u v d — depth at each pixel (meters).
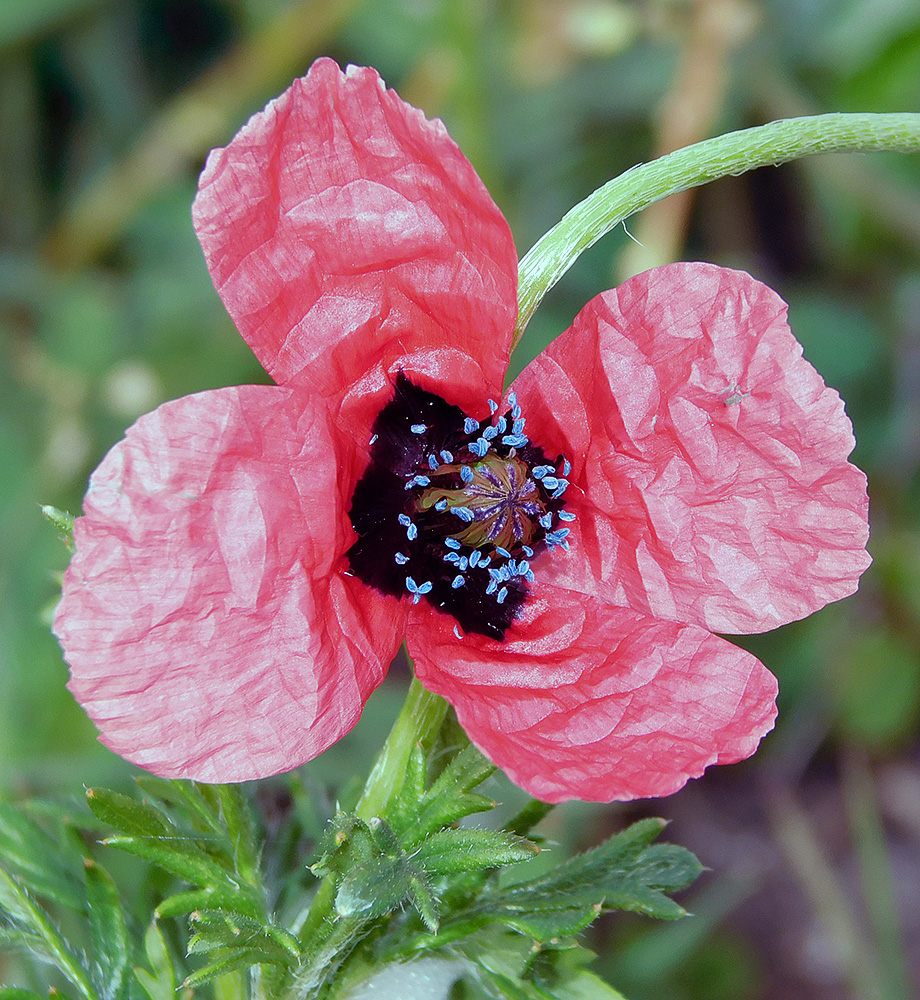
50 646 0.24
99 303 0.28
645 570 0.16
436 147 0.16
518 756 0.15
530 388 0.17
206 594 0.15
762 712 0.16
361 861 0.15
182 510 0.15
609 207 0.16
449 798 0.16
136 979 0.17
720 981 0.28
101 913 0.17
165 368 0.28
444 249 0.16
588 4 0.28
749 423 0.16
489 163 0.28
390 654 0.16
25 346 0.27
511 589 0.17
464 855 0.15
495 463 0.17
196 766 0.15
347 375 0.16
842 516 0.16
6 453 0.26
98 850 0.21
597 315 0.16
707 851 0.29
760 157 0.16
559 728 0.16
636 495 0.16
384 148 0.16
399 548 0.16
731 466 0.16
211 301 0.29
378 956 0.16
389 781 0.16
